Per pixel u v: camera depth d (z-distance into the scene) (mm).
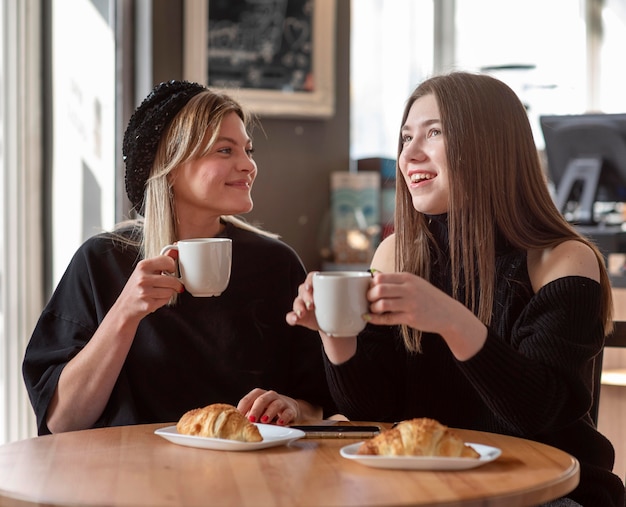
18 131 3535
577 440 1630
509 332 1632
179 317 1888
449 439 1224
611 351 2768
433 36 4836
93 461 1272
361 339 1727
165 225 1885
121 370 1840
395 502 1054
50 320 1914
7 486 1141
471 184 1635
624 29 5723
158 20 3404
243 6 3582
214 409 1363
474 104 1650
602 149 3686
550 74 5324
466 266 1652
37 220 3576
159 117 1882
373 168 4008
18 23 3516
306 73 3729
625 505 1652
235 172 1883
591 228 3633
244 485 1137
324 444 1384
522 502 1101
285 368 1978
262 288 1972
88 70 3523
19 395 3551
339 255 3773
